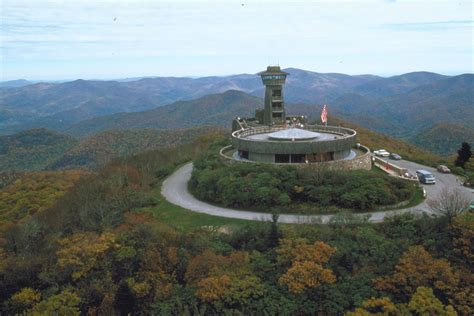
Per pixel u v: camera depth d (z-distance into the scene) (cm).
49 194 11338
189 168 8719
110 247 4550
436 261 3856
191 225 5200
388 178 5909
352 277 3988
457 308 3494
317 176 5806
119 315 3975
